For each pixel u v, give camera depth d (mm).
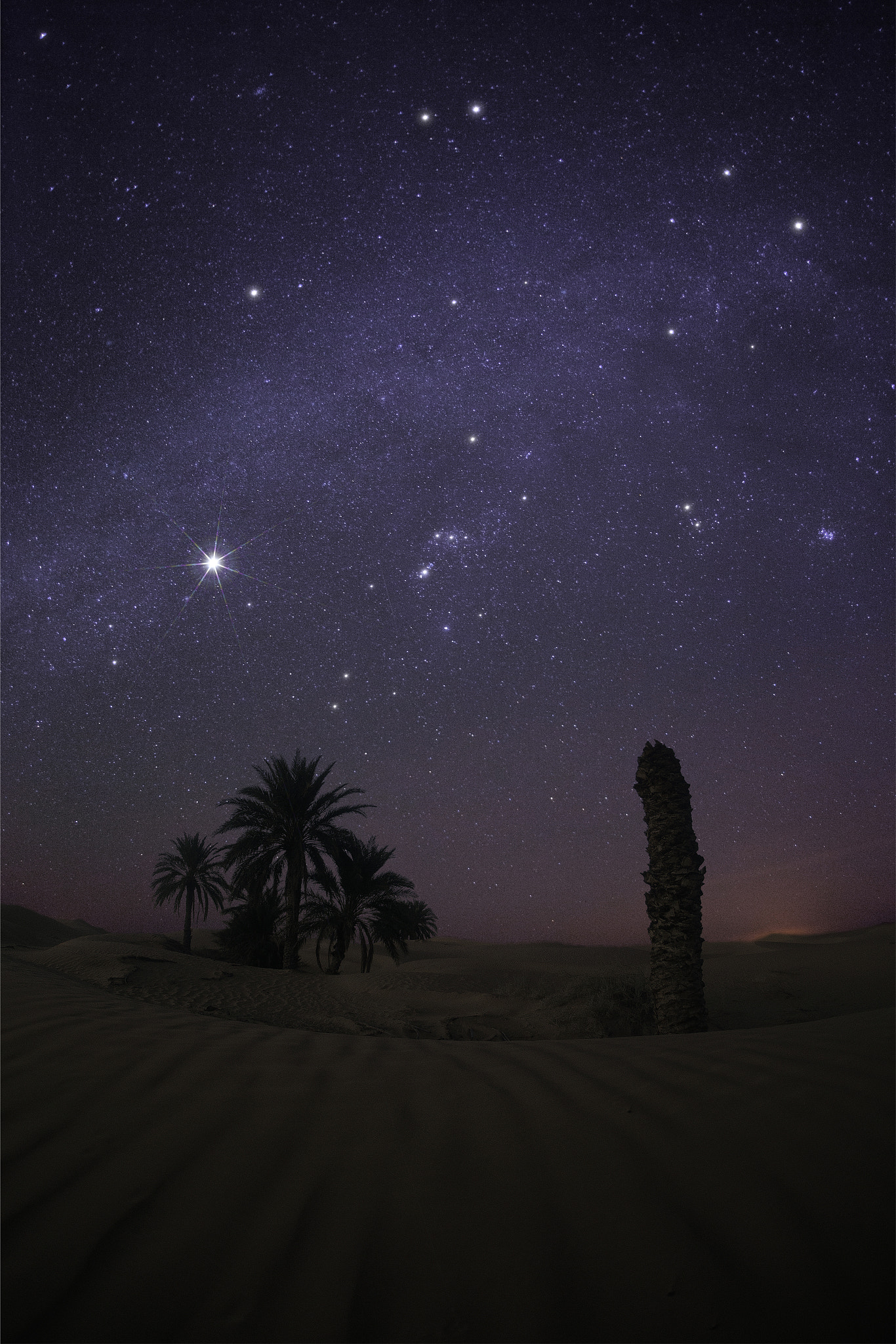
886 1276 1683
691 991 8938
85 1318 1576
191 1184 2180
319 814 21344
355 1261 1812
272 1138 2531
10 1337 1505
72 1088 2936
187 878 31656
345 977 15164
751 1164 2199
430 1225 1970
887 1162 2104
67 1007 4551
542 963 23719
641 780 9812
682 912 9156
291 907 20688
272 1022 9703
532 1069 3455
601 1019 10375
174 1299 1654
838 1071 2844
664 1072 3160
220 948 28391
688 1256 1804
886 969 15641
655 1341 1529
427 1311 1634
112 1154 2355
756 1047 3406
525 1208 2053
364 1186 2186
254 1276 1747
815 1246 1802
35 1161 2279
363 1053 3881
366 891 20969
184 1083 3078
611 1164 2285
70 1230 1903
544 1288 1710
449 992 13641
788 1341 1521
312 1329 1573
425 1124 2682
